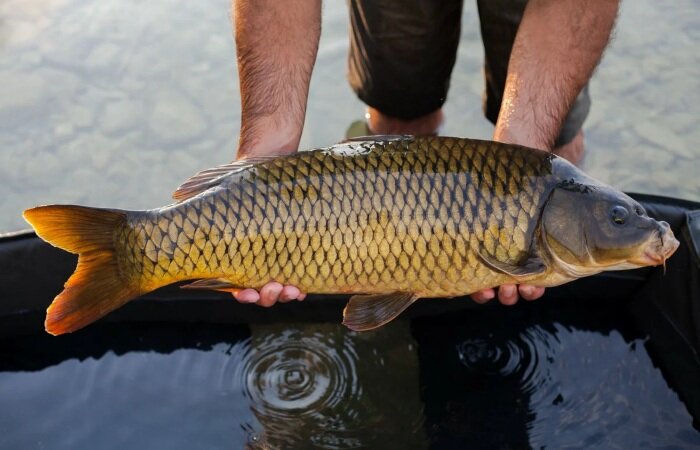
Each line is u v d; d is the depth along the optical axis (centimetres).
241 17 111
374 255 89
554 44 110
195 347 123
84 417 113
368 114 163
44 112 166
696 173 152
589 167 154
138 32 183
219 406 115
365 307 94
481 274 91
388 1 134
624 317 124
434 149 90
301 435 110
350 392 116
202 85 172
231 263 88
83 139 161
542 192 90
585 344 121
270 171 89
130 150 159
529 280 92
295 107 108
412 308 126
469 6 188
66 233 87
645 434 108
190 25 186
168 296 125
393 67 141
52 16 187
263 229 88
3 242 117
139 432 111
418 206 88
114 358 121
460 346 122
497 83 141
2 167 156
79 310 88
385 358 121
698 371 113
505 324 124
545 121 107
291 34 110
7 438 111
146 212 88
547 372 118
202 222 87
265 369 119
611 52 177
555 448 107
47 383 118
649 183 151
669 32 181
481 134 160
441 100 150
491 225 89
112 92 170
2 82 171
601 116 164
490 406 113
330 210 88
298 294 93
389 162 89
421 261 90
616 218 91
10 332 123
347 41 182
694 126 161
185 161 157
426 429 111
